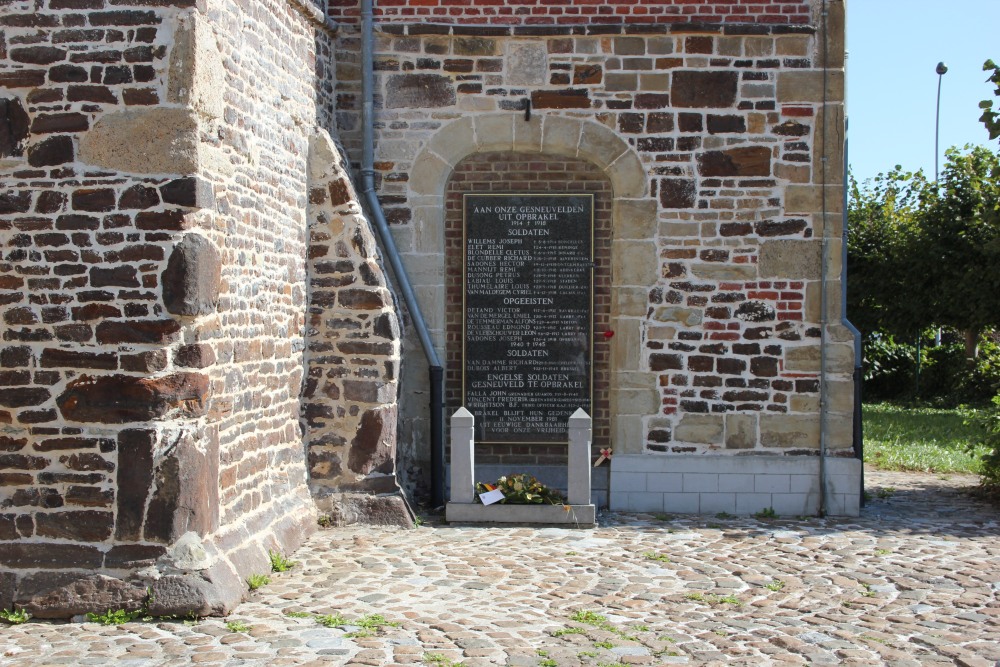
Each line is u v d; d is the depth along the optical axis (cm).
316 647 526
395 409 828
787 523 879
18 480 590
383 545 759
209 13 616
